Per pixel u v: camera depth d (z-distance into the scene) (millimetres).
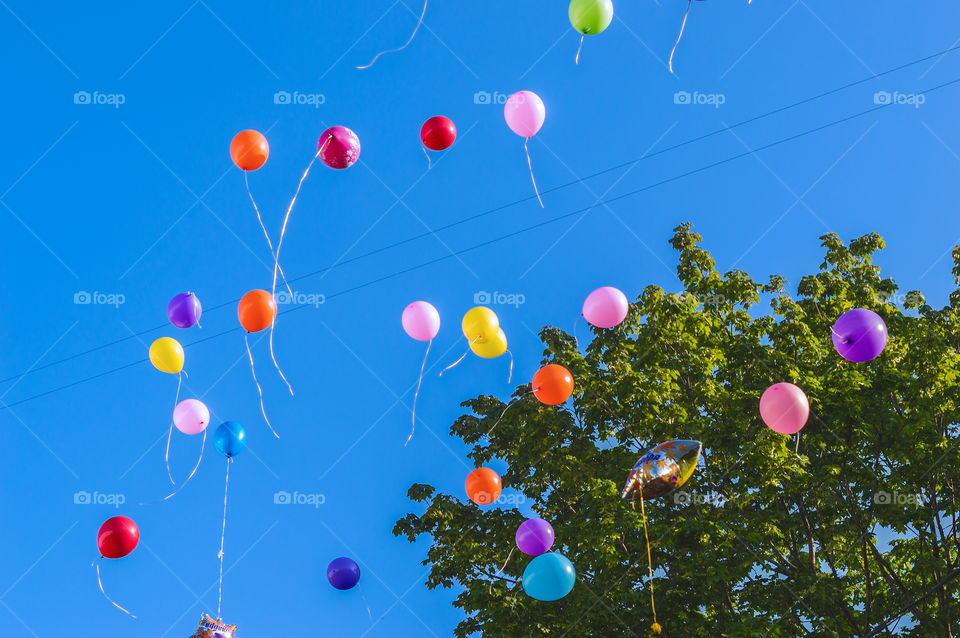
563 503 15312
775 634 12703
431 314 9438
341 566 11047
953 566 13602
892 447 14273
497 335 9164
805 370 14922
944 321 15641
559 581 8430
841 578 14055
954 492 14367
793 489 13875
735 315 15828
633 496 8375
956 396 14281
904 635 13953
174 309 9516
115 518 8961
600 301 9242
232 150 8555
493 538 15188
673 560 14109
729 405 14281
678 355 15469
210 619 10016
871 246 16234
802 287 16016
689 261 16547
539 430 15086
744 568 13664
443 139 8750
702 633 13172
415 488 15664
